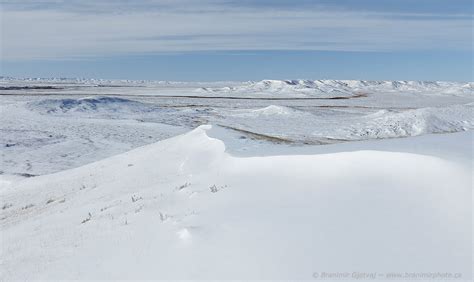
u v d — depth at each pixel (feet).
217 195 37.55
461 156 36.19
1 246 39.14
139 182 56.90
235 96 572.92
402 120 164.96
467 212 26.68
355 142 52.47
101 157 130.41
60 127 187.83
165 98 451.94
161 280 23.20
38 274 28.09
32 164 119.55
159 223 32.73
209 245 26.09
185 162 59.98
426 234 24.75
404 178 33.40
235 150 56.59
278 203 32.24
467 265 21.38
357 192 32.22
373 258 22.52
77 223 40.78
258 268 22.61
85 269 26.94
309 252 23.67
